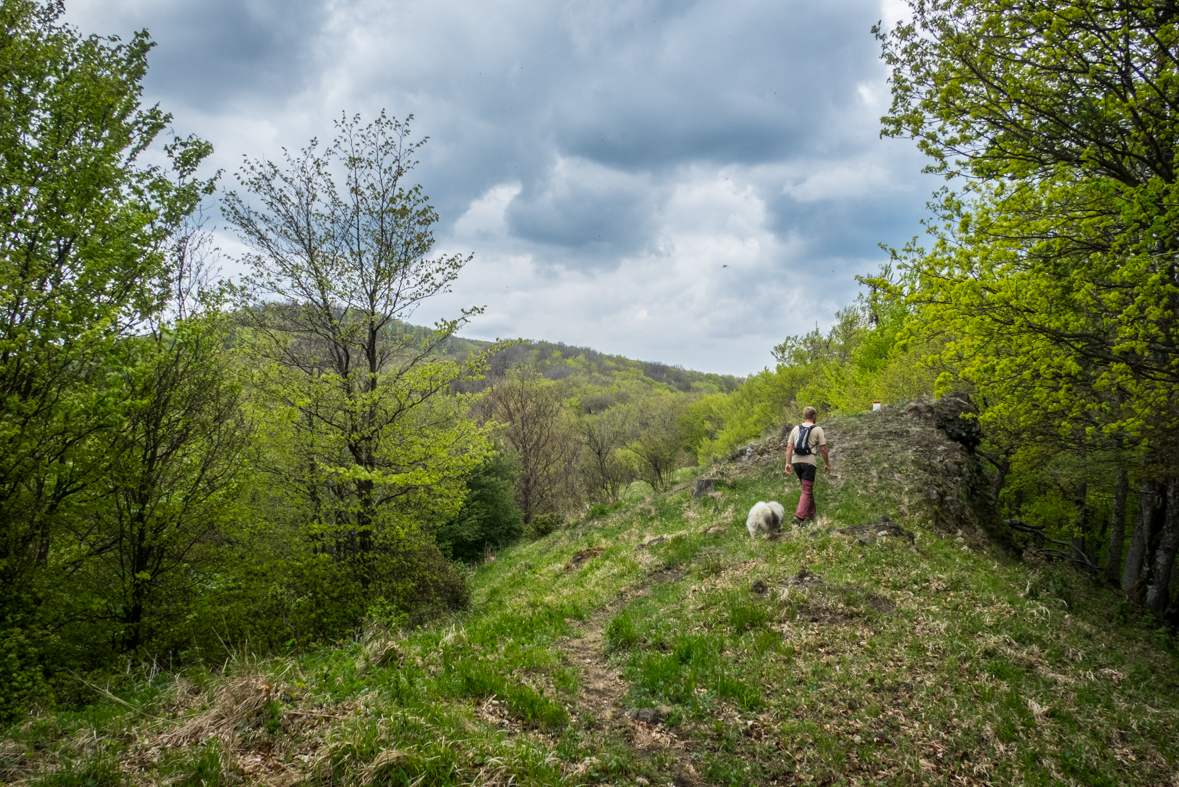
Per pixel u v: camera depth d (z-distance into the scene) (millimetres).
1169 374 7359
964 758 4461
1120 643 6871
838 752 4418
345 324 13219
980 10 7531
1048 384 8586
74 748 3613
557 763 3910
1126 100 6879
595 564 11352
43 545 8883
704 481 14742
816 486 12398
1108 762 4457
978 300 8039
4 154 8305
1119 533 16562
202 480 10461
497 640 6930
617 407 54969
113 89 9586
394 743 3635
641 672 5727
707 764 4316
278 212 12555
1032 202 7691
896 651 5801
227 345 11555
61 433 8148
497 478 26984
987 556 9602
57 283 8789
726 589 7637
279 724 3855
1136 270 6512
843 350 33281
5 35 8492
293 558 12078
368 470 12484
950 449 13328
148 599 9609
